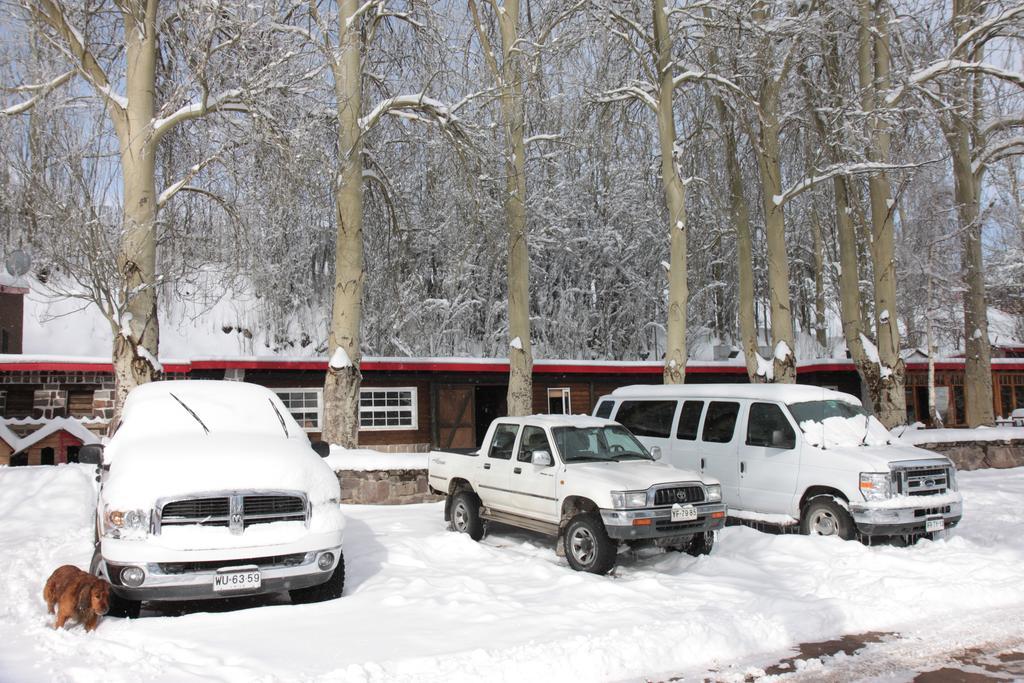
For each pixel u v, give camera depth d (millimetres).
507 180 15273
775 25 15461
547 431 9430
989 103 19281
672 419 11953
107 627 6062
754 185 23047
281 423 8172
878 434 10680
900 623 6664
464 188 16953
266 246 21859
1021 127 20469
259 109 11586
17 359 17797
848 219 18375
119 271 12266
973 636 6277
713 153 20625
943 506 9641
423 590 7262
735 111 17938
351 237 14156
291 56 11898
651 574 8148
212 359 18047
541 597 7117
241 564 6289
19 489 10859
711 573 8328
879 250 17578
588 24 15586
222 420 7895
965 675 5363
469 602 6836
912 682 5234
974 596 7273
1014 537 9930
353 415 14109
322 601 6984
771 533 10578
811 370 23172
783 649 5977
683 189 16312
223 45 11469
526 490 9375
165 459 6594
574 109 18062
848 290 18297
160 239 16703
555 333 29391
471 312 27500
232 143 12289
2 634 5852
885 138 17344
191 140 14117
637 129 21156
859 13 16750
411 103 14508
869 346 17828
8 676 4883
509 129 15086
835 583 7645
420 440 20734
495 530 11070
